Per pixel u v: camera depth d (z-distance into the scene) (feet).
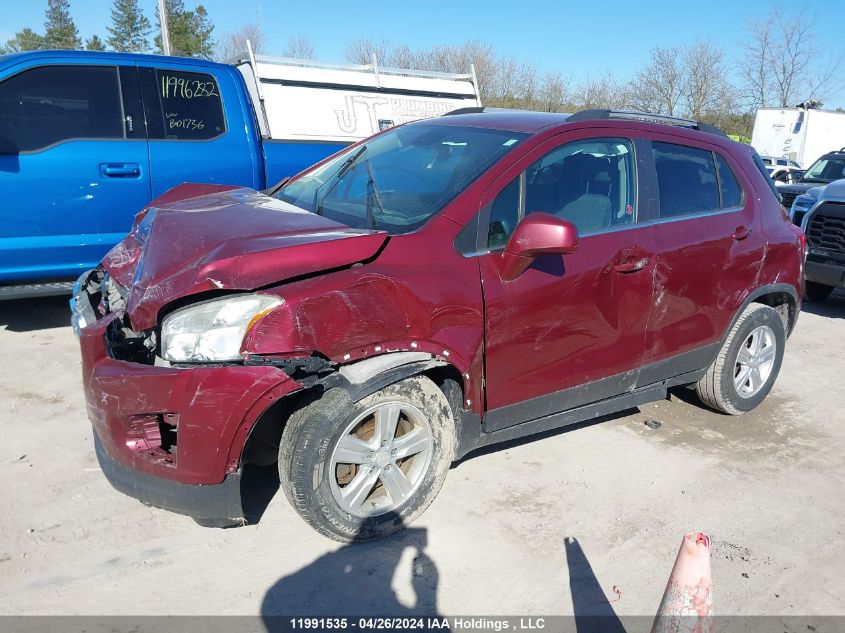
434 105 30.45
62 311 20.35
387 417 9.96
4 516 10.50
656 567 10.31
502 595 9.53
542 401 11.74
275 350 8.80
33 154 17.19
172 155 19.24
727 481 12.90
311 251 9.36
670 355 13.47
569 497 11.96
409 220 10.89
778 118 80.53
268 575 9.61
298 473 9.41
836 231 25.36
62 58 17.83
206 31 149.18
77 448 12.59
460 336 10.30
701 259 13.34
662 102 120.47
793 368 19.49
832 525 11.73
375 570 9.84
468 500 11.65
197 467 8.86
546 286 11.12
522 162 11.50
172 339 9.04
